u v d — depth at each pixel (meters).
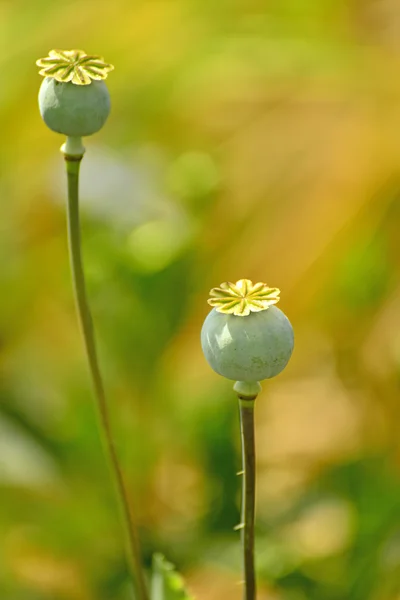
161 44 1.24
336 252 1.08
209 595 1.50
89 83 0.89
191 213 1.45
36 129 1.29
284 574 1.44
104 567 1.53
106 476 1.55
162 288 1.52
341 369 1.46
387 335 1.21
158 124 1.32
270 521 1.53
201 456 1.55
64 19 1.27
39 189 1.50
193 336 1.35
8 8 1.29
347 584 1.40
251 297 0.85
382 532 1.42
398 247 1.11
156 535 1.53
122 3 1.27
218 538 1.52
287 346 0.84
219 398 1.55
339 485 1.52
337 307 1.17
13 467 1.50
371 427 1.50
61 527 1.53
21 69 1.28
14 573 1.50
